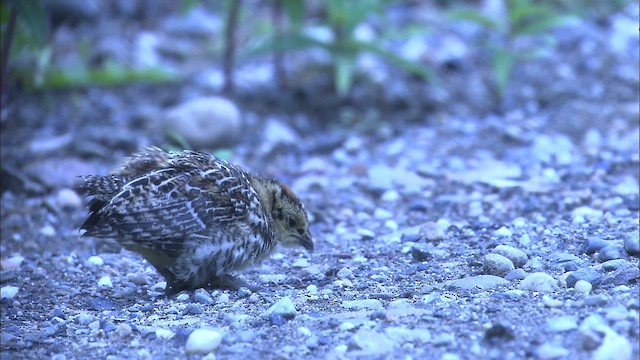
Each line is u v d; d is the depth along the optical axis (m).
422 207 12.63
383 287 9.27
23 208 12.87
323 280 9.77
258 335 7.82
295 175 14.37
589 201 12.23
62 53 18.81
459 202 12.61
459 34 21.03
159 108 16.97
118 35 20.14
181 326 8.30
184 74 18.73
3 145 14.62
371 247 11.07
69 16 19.48
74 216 12.77
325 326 7.96
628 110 16.48
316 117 17.06
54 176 13.86
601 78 18.25
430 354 7.12
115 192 8.83
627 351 6.84
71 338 8.22
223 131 15.42
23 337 8.23
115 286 10.05
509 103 17.30
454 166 14.32
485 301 8.21
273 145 15.60
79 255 11.30
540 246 10.16
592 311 7.65
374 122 16.53
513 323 7.55
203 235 9.00
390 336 7.45
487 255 9.41
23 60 16.09
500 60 17.06
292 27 17.94
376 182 13.77
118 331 8.14
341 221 12.48
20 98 16.62
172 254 9.10
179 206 8.87
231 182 9.20
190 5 18.09
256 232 9.42
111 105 17.02
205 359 7.42
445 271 9.62
